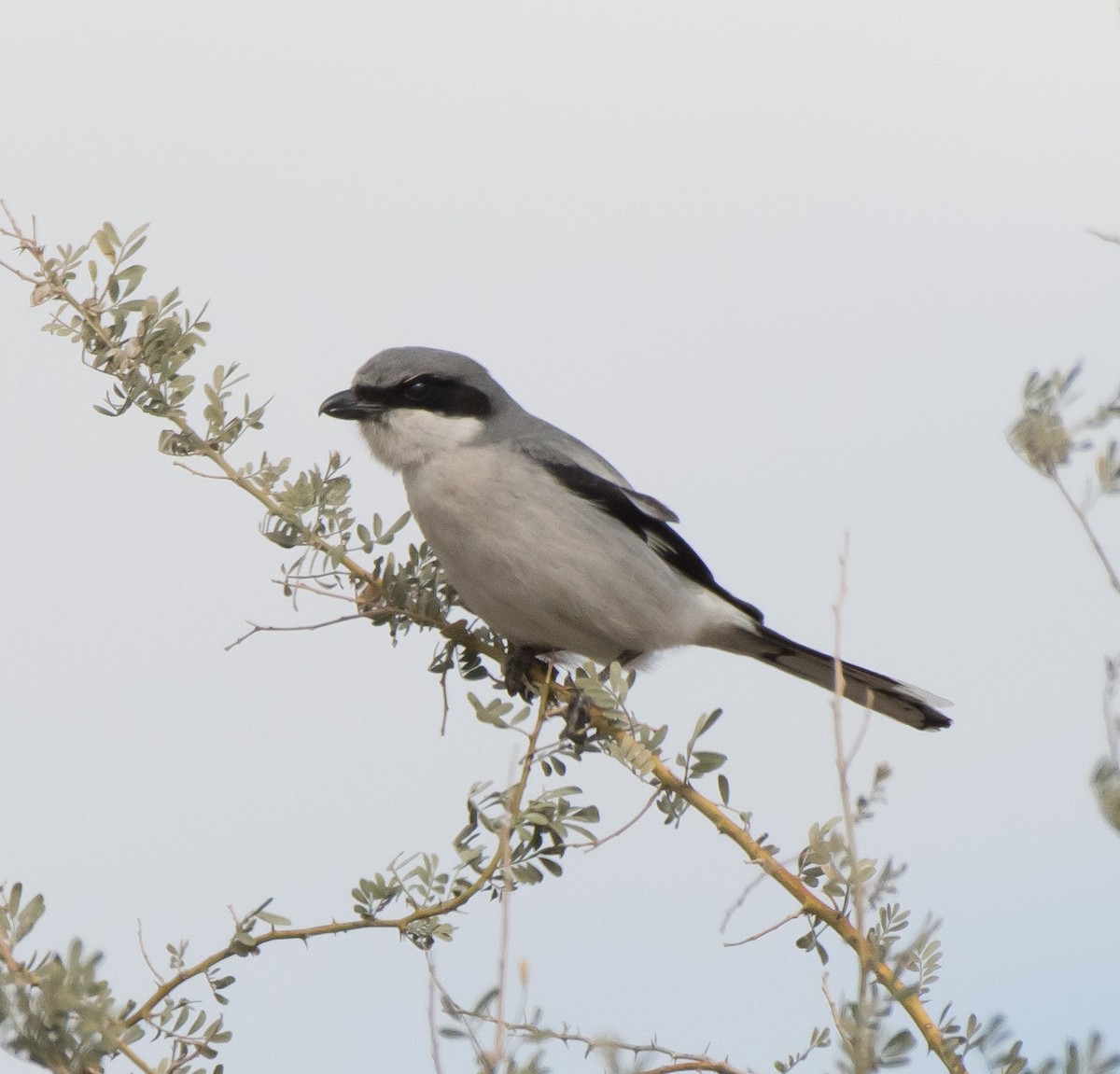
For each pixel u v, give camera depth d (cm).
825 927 693
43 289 938
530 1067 506
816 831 690
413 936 717
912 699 1223
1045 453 568
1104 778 484
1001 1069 557
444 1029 534
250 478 956
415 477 1178
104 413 952
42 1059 540
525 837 735
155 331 944
